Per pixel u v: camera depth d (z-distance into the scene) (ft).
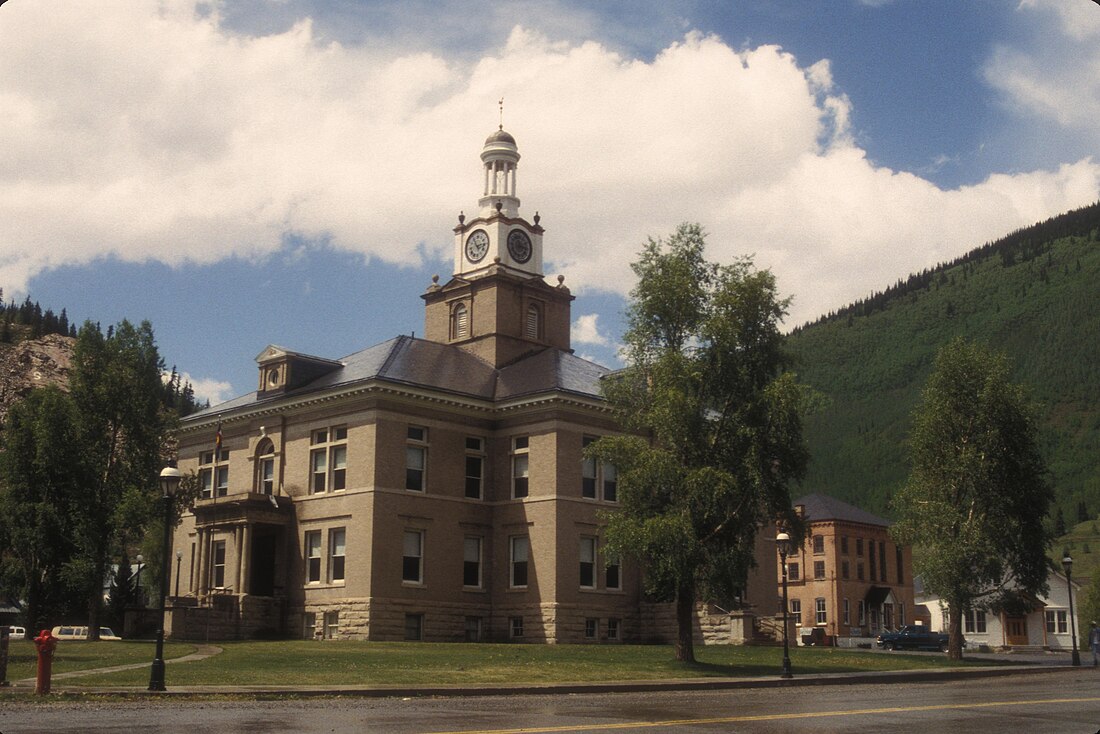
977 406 184.75
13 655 138.00
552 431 198.08
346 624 187.83
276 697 97.04
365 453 192.03
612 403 163.53
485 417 206.28
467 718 76.13
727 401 151.94
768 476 149.28
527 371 214.90
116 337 200.64
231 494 213.66
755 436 147.13
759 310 154.30
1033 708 89.15
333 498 195.31
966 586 180.86
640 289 156.35
